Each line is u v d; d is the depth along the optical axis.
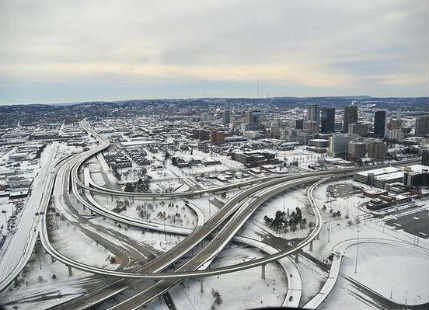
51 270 174.50
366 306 143.12
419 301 146.50
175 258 178.12
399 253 186.75
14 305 145.88
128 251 193.00
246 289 156.75
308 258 182.38
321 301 141.75
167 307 144.62
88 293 152.62
